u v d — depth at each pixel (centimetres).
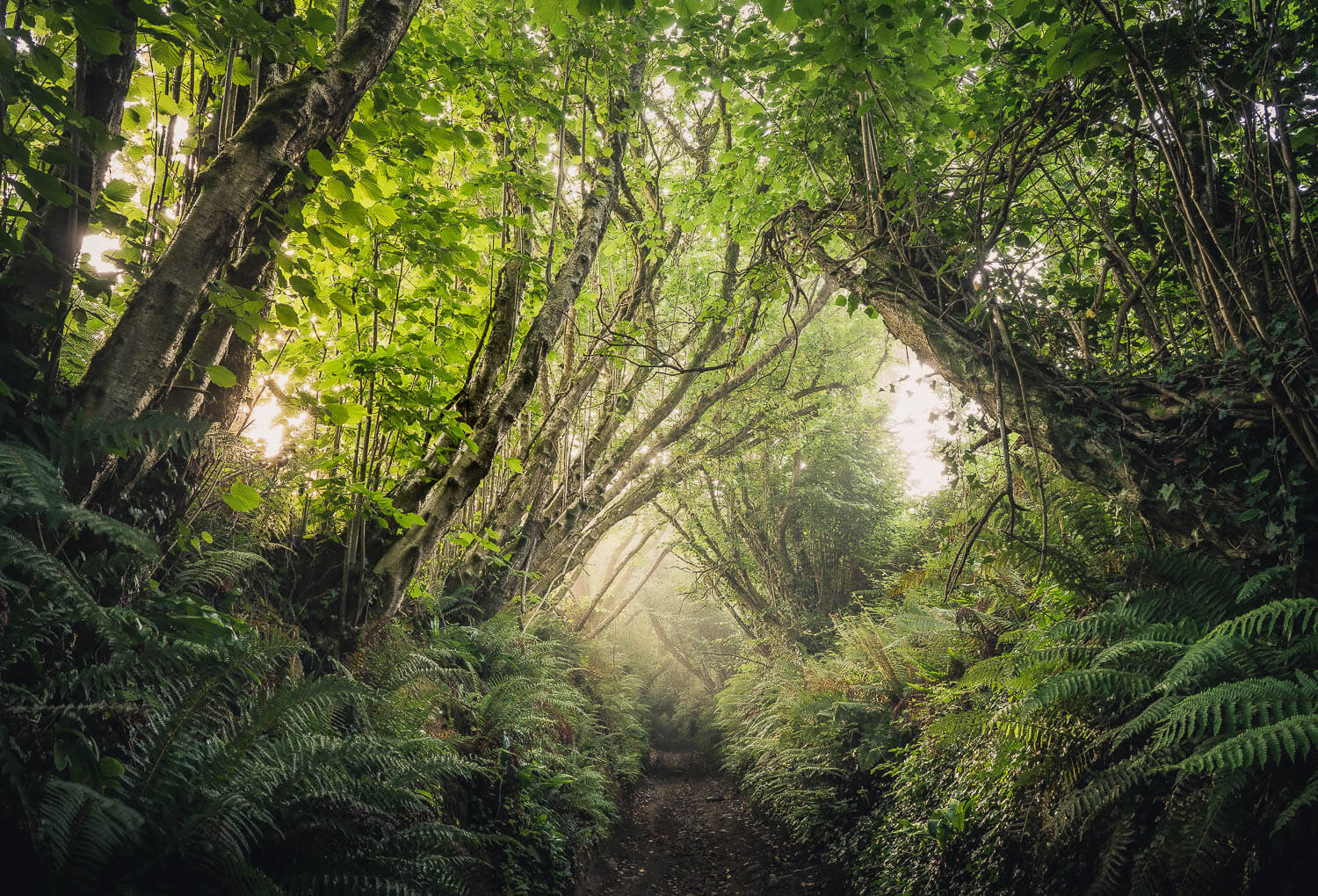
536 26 489
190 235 283
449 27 530
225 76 330
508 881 447
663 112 928
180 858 227
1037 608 518
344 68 330
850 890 547
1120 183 437
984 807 429
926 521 1048
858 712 741
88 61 252
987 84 459
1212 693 263
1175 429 359
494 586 783
